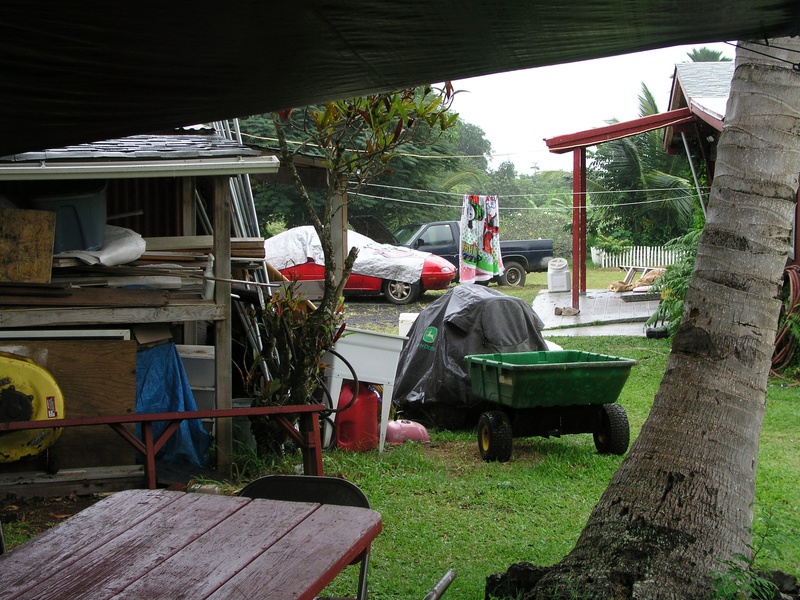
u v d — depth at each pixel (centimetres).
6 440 659
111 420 591
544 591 425
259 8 292
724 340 439
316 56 347
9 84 342
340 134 776
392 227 3431
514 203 5066
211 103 387
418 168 3419
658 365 1399
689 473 428
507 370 838
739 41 425
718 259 447
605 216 3606
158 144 816
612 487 449
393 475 792
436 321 1077
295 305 795
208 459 770
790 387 1259
